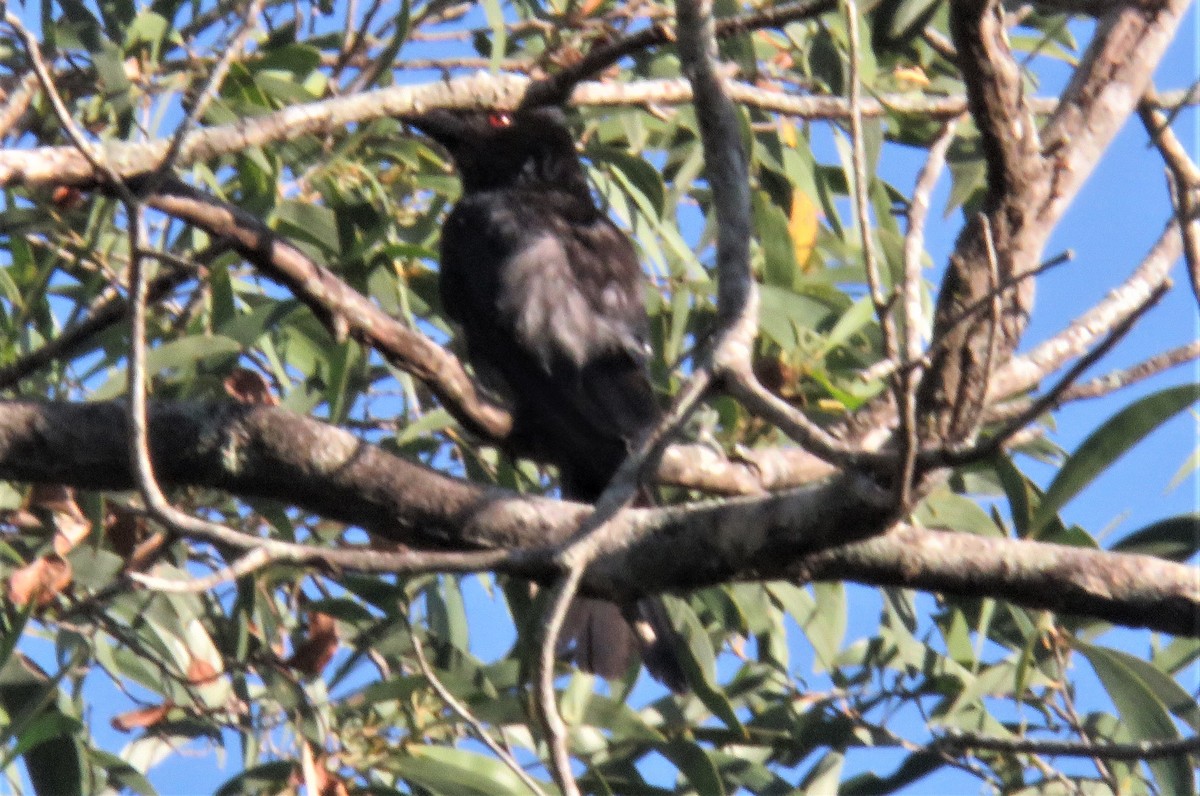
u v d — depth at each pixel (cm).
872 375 473
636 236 865
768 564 581
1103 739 848
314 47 898
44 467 662
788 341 809
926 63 933
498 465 839
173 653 806
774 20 788
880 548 588
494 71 805
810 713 829
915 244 521
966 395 564
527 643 795
